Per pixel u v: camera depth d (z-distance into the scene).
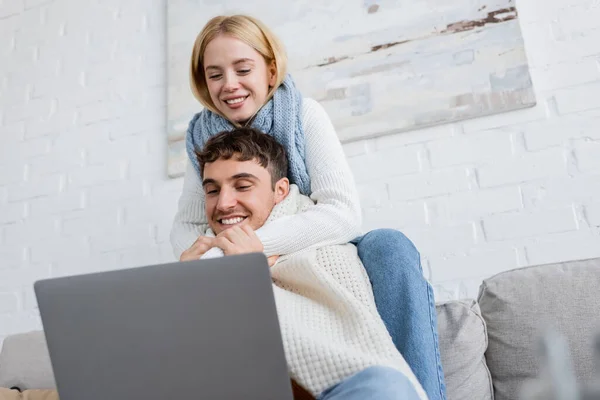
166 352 0.68
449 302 1.20
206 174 1.15
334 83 1.81
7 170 2.22
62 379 0.71
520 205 1.58
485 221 1.60
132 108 2.10
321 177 1.23
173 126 1.98
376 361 0.75
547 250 1.54
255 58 1.35
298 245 1.09
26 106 2.27
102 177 2.07
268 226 1.10
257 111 1.35
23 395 1.19
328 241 1.11
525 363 1.09
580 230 1.52
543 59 1.66
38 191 2.15
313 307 0.92
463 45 1.71
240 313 0.66
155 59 2.13
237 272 0.66
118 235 1.99
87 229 2.04
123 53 2.18
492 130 1.65
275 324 0.65
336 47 1.84
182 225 1.33
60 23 2.33
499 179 1.62
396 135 1.74
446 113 1.68
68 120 2.19
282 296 0.95
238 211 1.13
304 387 0.77
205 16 2.04
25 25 2.39
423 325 0.92
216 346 0.67
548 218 1.55
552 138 1.60
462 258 1.60
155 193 1.98
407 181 1.70
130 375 0.69
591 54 1.62
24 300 2.05
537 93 1.64
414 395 0.69
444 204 1.65
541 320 1.10
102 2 2.28
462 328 1.14
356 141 1.78
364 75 1.79
